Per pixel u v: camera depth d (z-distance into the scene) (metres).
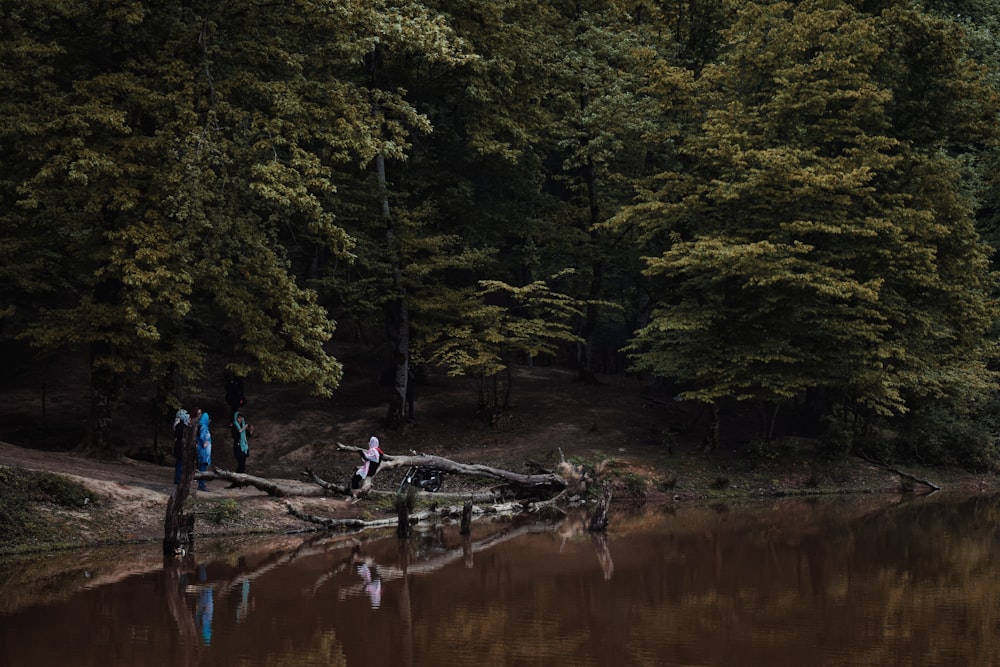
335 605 14.85
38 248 25.95
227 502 22.03
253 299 26.72
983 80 38.22
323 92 26.61
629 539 22.09
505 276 42.34
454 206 37.00
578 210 40.09
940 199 33.25
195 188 22.92
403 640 12.84
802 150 30.88
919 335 33.72
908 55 33.78
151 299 23.19
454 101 35.06
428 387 40.31
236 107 26.05
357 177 35.28
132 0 24.09
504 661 11.85
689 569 18.27
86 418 32.88
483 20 33.75
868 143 30.92
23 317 34.28
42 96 23.53
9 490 18.95
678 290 34.50
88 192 23.48
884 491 32.69
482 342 35.53
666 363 32.62
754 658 12.07
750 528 23.89
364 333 45.50
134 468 24.83
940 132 34.31
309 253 37.34
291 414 35.09
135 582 16.05
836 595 16.03
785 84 30.97
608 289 46.09
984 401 38.50
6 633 12.77
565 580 17.11
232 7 26.39
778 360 31.41
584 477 29.48
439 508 25.72
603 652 12.32
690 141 32.97
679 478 31.14
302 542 20.89
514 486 28.42
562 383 41.72
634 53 35.38
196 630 13.13
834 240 31.39
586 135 37.53
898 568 18.48
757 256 29.67
